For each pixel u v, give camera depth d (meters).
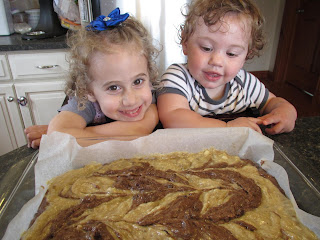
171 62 1.96
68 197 0.67
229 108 1.10
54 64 1.69
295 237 0.57
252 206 0.65
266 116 0.92
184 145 0.80
